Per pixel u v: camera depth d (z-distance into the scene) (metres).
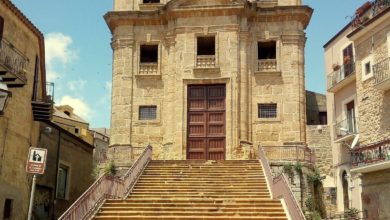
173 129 25.20
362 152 22.03
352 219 22.84
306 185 22.38
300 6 25.89
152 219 14.79
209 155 24.94
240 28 25.88
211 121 25.31
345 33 27.83
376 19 21.95
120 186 17.55
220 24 25.86
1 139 19.22
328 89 28.88
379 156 20.64
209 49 27.25
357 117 25.66
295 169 22.42
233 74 25.30
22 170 21.39
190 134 25.27
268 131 25.14
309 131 31.59
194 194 18.16
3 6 19.06
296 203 13.33
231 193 18.19
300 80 25.66
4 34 19.36
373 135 22.52
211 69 25.42
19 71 19.45
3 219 19.41
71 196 28.27
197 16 26.03
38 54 23.70
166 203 16.14
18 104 20.92
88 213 14.42
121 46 26.75
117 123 25.80
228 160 22.45
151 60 27.69
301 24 26.38
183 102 25.33
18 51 20.69
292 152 23.88
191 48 25.80
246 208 15.48
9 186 19.92
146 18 26.73
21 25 21.02
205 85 25.72
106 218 14.79
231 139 24.69
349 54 27.12
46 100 23.52
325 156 30.84
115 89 26.31
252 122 25.33
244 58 25.67
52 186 25.16
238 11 25.72
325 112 36.25
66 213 12.34
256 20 26.45
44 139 24.48
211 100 25.55
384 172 21.28
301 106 25.36
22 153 21.42
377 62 22.33
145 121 25.84
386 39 21.72
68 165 27.73
